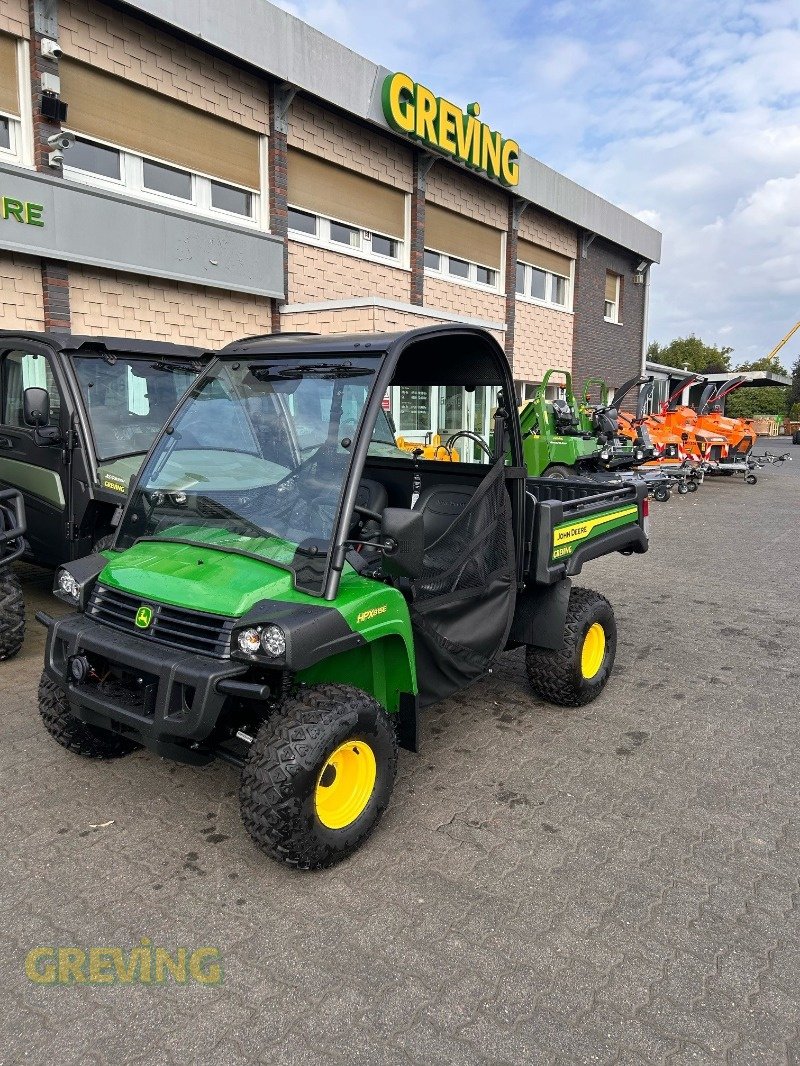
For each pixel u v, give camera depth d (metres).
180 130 10.17
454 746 4.13
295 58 11.18
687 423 17.20
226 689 2.62
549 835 3.27
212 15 9.95
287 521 3.08
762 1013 2.30
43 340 5.83
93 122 9.16
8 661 5.10
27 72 8.41
